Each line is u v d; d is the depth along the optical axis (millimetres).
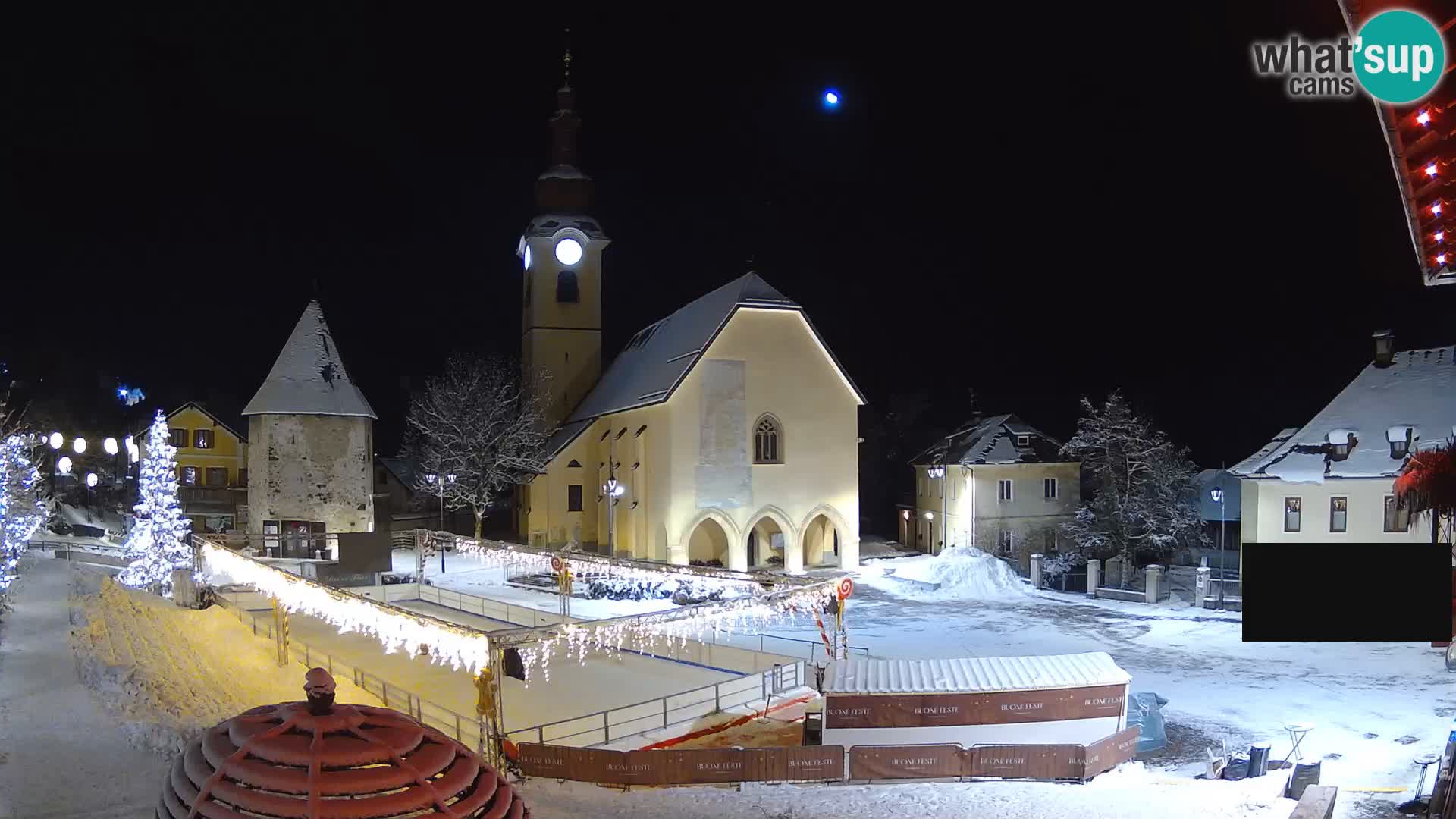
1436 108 6250
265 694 22625
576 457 63438
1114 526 51594
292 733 3746
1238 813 14969
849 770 18922
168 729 16969
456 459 62688
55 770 14898
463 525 77500
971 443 58594
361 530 54719
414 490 80188
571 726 23438
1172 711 25594
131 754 15891
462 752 4059
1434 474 11516
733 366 53094
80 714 18250
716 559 55938
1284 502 41938
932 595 46344
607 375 69250
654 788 18391
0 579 30172
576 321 70062
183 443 72500
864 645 35000
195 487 72375
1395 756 20844
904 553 64562
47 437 42719
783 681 27266
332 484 53969
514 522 72562
